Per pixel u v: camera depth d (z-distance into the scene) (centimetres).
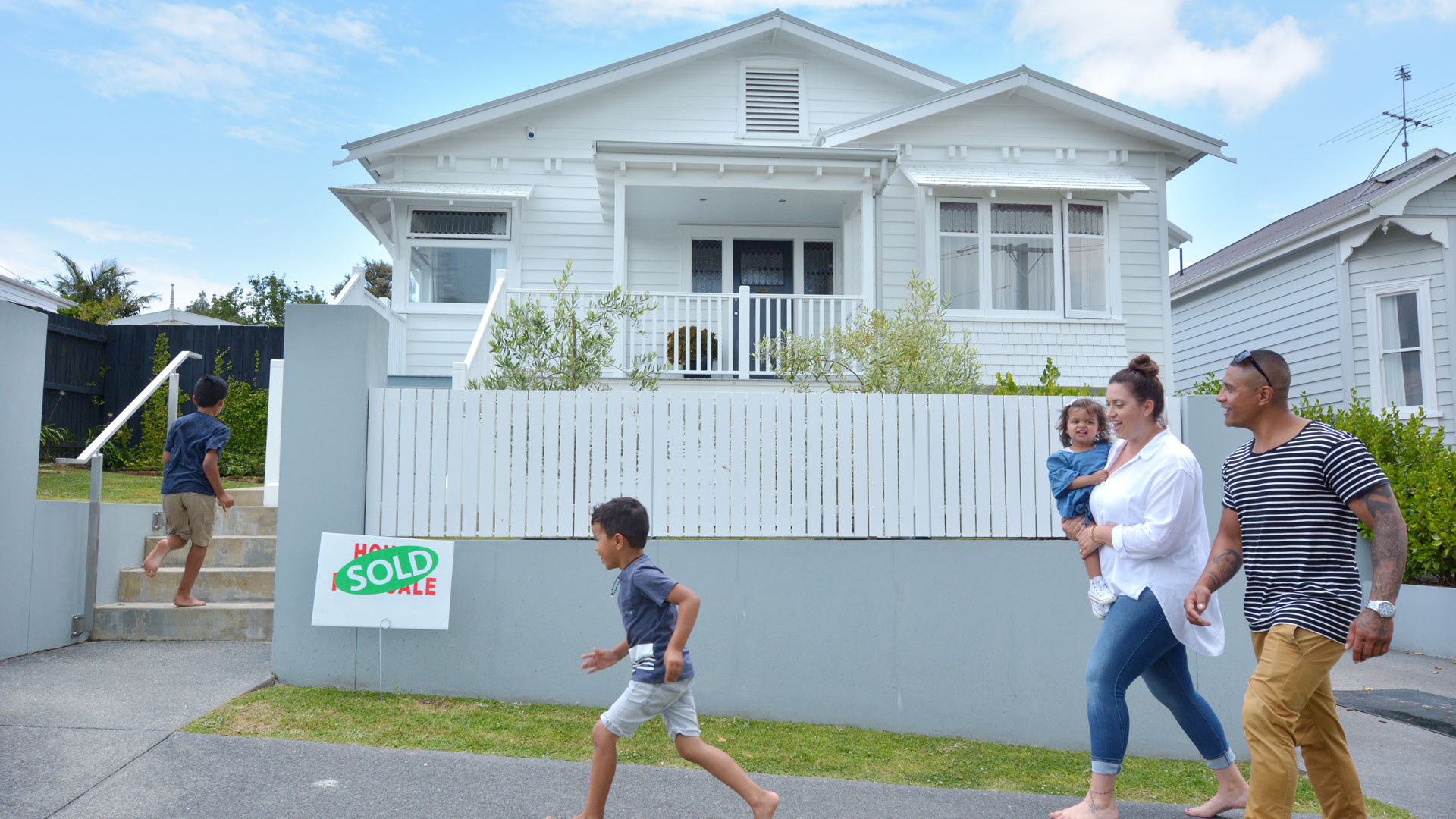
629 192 1182
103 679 505
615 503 361
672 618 348
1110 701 372
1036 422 586
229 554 680
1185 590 369
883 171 1112
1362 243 1315
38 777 376
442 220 1297
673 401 564
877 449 574
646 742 481
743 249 1368
